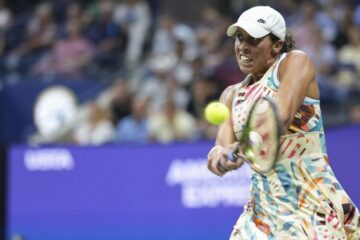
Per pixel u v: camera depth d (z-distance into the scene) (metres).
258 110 13.87
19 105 36.81
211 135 31.12
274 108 13.47
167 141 28.22
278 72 14.71
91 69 39.66
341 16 38.66
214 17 41.84
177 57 36.47
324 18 38.53
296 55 14.64
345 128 23.38
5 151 27.41
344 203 14.97
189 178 25.47
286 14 40.47
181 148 25.55
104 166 26.36
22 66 42.44
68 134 35.06
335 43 37.53
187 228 25.52
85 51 40.78
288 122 14.20
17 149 27.31
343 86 32.47
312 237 14.66
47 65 40.69
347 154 23.34
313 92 14.71
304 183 14.73
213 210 25.14
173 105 32.25
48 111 36.50
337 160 23.48
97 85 36.34
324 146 15.04
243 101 15.19
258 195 15.18
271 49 14.77
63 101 36.38
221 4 46.88
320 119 14.89
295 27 37.47
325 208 14.77
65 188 26.81
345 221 15.09
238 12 42.75
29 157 27.17
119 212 26.22
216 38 38.91
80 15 43.25
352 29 37.78
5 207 27.38
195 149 25.39
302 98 14.36
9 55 44.53
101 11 42.81
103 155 26.38
